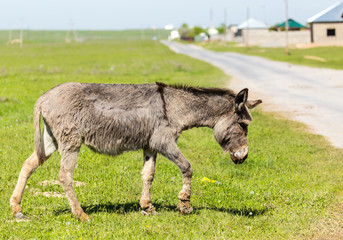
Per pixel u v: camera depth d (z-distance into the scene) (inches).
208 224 265.9
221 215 284.2
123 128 267.0
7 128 546.3
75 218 264.7
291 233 262.5
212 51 3191.4
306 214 292.5
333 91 1034.1
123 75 1311.5
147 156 283.3
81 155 429.7
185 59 2231.8
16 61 1943.9
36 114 263.1
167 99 275.9
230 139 288.5
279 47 3193.9
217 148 493.4
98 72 1337.4
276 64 1851.6
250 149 489.7
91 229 249.9
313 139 560.1
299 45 2955.2
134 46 4111.7
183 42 5787.4
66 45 4256.9
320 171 413.7
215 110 285.1
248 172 403.5
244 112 286.5
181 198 279.7
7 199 299.3
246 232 259.0
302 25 4128.9
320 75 1390.3
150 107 270.7
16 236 239.1
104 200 310.2
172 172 393.1
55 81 1059.9
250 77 1360.7
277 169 418.0
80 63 1855.3
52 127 262.5
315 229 269.7
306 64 1791.3
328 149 507.2
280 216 288.4
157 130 271.4
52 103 261.0
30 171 268.5
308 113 750.5
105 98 266.7
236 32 4672.7
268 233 260.1
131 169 395.5
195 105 281.3
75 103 261.3
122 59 2167.8
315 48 2701.8
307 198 323.0
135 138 270.4
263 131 591.8
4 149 440.5
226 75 1417.3
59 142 263.1
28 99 778.8
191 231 253.3
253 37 4094.5
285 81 1248.8
